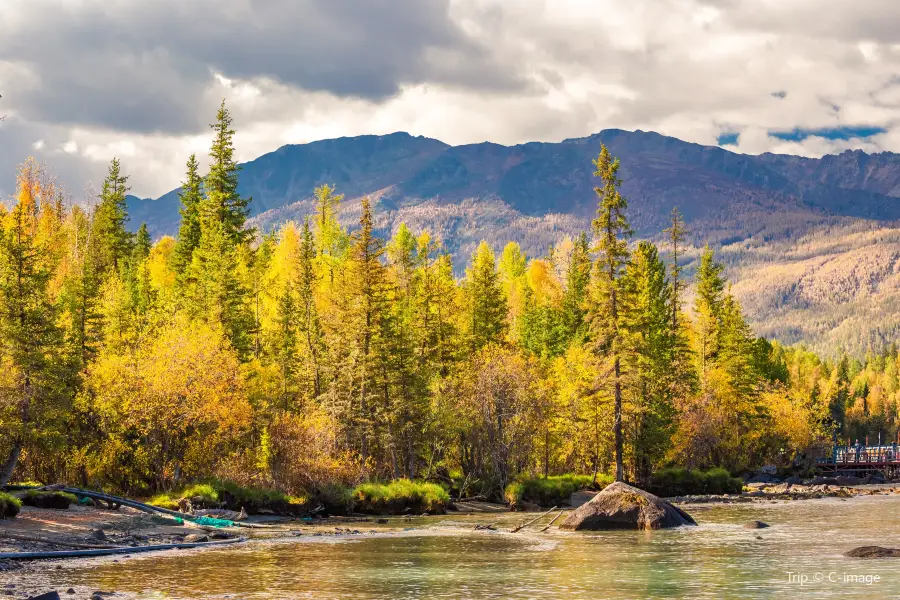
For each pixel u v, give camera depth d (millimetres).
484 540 38062
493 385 69875
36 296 53969
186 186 110688
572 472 80812
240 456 56812
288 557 31859
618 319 71625
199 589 24547
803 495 72000
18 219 55188
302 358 80000
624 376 70125
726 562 29859
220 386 56062
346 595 23797
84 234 113750
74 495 45250
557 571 28203
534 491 62094
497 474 66125
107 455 54031
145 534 37312
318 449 57062
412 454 68750
